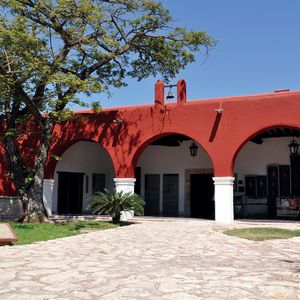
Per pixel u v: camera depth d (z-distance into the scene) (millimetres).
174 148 20344
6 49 13266
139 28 16203
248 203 17922
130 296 5016
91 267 6793
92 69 16297
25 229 12461
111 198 15047
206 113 15758
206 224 14820
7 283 5617
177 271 6531
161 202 20312
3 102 15031
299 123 14188
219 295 5078
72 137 18031
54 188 19453
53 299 4867
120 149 17078
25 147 18594
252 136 15016
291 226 14023
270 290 5328
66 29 14922
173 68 17500
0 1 13180
